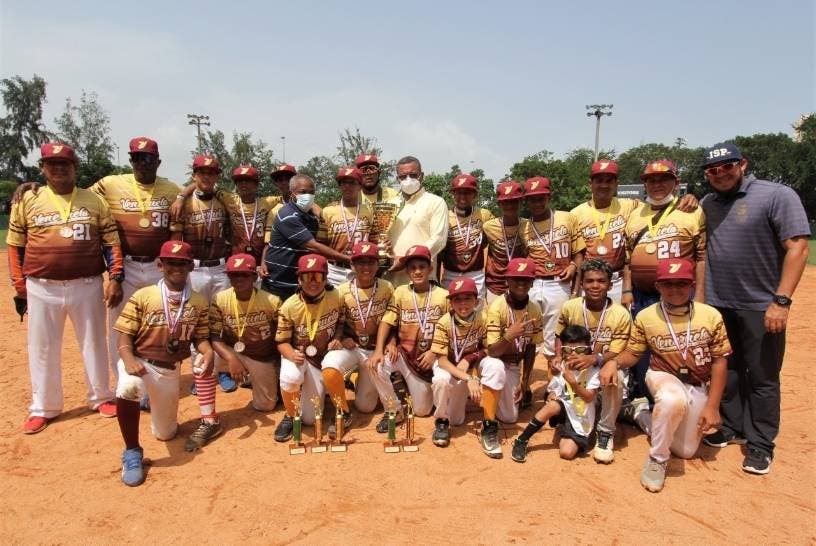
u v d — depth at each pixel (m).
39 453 5.18
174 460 5.06
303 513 4.17
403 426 5.75
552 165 40.28
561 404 5.11
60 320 5.75
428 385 5.95
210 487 4.56
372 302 5.87
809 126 51.59
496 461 5.01
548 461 5.01
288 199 7.61
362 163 7.18
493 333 5.46
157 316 5.11
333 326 5.74
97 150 58.84
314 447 5.26
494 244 6.71
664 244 5.55
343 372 5.55
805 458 5.04
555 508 4.21
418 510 4.20
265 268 6.57
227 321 5.78
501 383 5.14
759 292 4.91
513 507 4.23
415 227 6.77
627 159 73.62
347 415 5.80
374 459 5.05
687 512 4.18
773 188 4.83
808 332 10.07
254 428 5.78
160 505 4.30
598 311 5.42
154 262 6.24
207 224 6.54
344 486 4.55
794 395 6.68
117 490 4.52
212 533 3.93
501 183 6.50
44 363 5.71
